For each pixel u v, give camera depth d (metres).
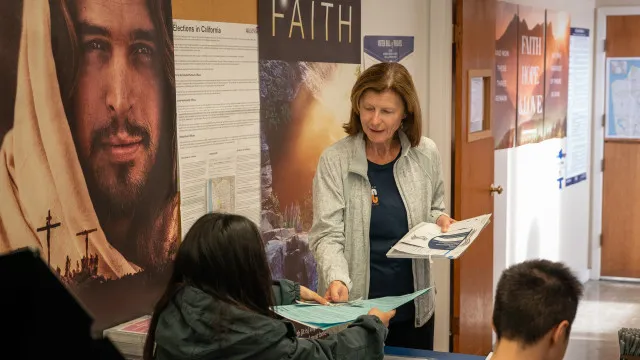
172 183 2.58
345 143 2.53
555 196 6.46
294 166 3.31
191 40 2.64
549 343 1.50
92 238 2.22
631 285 7.28
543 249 6.23
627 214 7.34
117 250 2.33
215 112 2.79
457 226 2.51
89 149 2.20
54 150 2.07
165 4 2.50
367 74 2.41
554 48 6.23
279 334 1.56
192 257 1.57
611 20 7.19
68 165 2.12
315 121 3.43
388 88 2.35
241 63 2.92
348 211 2.49
